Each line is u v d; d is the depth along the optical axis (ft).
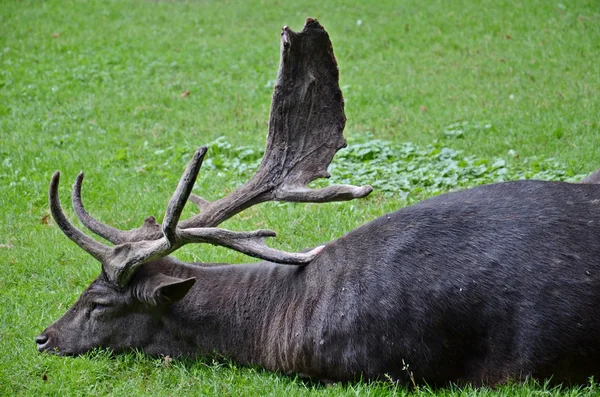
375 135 62.39
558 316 26.25
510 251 27.20
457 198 29.60
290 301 30.04
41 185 53.16
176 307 31.30
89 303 31.89
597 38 83.25
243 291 31.09
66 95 77.10
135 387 30.32
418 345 27.43
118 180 53.47
